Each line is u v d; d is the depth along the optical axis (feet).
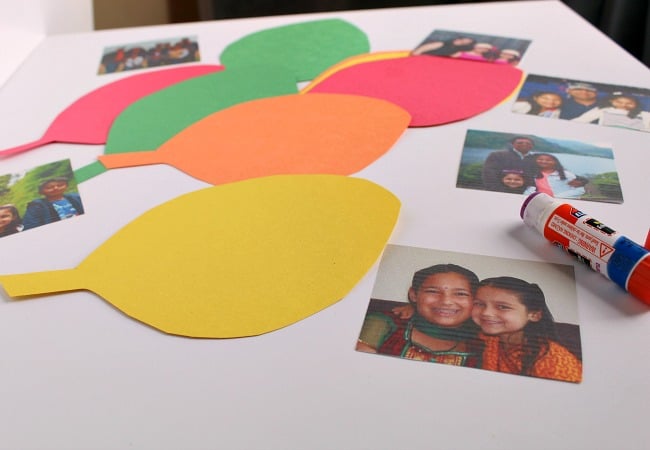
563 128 2.93
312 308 2.06
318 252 2.26
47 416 1.81
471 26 3.96
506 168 2.66
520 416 1.72
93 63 3.87
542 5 4.20
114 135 3.09
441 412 1.74
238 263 2.25
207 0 6.11
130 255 2.33
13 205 2.68
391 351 1.91
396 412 1.75
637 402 1.74
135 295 2.16
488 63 3.51
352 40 3.84
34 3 4.11
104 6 6.58
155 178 2.76
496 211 2.43
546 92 3.21
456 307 2.03
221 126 3.07
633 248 2.02
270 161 2.80
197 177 2.73
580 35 3.80
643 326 1.94
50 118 3.32
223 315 2.06
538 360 1.86
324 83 3.41
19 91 3.60
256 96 3.32
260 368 1.89
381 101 3.16
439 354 1.90
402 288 2.11
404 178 2.64
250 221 2.43
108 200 2.65
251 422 1.75
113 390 1.86
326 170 2.71
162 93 3.42
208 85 3.46
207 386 1.85
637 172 2.61
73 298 2.18
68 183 2.78
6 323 2.10
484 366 1.86
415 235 2.33
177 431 1.74
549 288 2.08
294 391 1.82
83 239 2.44
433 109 3.10
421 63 3.54
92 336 2.03
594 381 1.80
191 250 2.32
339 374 1.86
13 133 3.21
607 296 2.05
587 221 2.14
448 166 2.70
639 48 5.65
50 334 2.05
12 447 1.73
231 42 3.96
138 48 4.00
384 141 2.87
